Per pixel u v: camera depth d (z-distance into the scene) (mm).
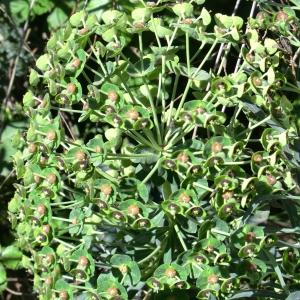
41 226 751
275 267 744
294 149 781
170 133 745
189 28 748
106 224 776
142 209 725
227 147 720
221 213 725
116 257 729
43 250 766
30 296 1095
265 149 732
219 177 716
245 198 730
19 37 1076
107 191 720
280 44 858
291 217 783
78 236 847
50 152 729
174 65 765
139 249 780
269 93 741
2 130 1078
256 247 716
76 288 763
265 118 750
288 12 790
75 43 735
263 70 742
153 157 746
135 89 801
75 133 1039
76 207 757
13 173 1072
